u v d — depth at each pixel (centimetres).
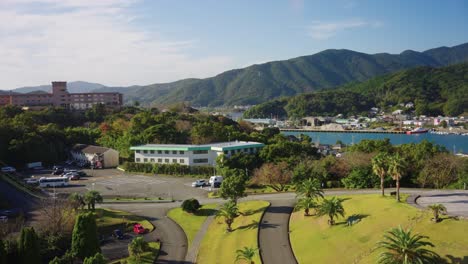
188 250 6581
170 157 13588
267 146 12950
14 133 14725
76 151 15875
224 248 6456
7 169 12862
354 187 9706
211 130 16738
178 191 10550
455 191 8012
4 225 6800
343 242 5656
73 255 5716
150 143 15575
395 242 4103
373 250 5059
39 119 19725
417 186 9869
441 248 4619
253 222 7262
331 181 10212
